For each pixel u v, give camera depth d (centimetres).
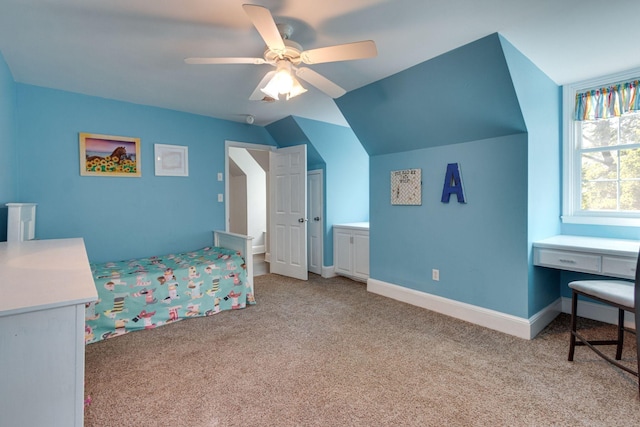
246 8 138
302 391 184
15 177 284
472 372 202
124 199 349
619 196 277
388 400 175
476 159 279
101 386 190
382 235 365
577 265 237
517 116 244
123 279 271
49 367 88
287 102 355
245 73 273
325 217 457
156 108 368
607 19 193
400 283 349
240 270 332
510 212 259
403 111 301
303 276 440
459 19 192
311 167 478
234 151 600
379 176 366
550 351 229
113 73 273
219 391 185
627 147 271
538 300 266
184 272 300
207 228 407
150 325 279
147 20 192
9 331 83
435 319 292
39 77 280
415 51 233
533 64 250
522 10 183
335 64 254
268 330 271
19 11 181
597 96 279
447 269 304
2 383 83
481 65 230
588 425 154
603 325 273
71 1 172
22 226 232
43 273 117
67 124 316
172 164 380
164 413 166
